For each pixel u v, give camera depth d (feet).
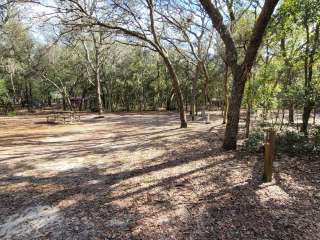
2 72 141.90
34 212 18.28
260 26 28.66
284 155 29.04
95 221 16.94
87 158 32.37
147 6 49.44
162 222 16.58
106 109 155.94
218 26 31.09
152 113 120.37
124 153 34.27
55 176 25.66
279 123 50.78
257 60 45.44
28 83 159.43
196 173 24.86
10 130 61.98
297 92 35.70
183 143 38.70
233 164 26.94
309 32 39.99
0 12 52.26
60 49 132.87
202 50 77.71
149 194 20.63
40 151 37.11
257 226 15.74
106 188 22.16
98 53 97.60
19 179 24.95
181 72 135.23
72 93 174.50
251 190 20.56
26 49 128.67
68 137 49.73
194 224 16.26
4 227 16.51
